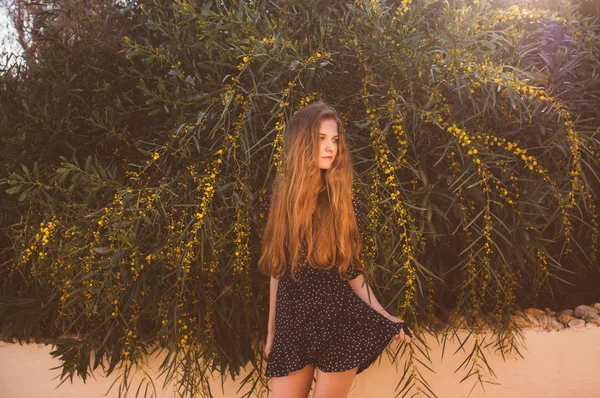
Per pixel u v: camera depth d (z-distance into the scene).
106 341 2.51
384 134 2.29
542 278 2.72
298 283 1.96
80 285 2.40
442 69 2.32
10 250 2.90
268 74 2.35
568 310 2.66
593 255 2.77
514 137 2.56
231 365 2.44
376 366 2.49
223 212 2.41
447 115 2.39
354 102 2.49
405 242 2.29
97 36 2.95
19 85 3.08
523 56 2.63
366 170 2.38
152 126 2.76
